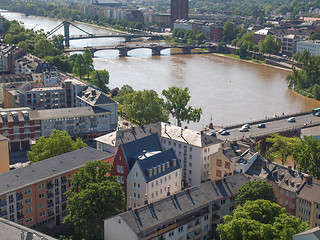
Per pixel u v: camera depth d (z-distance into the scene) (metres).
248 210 184.38
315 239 157.50
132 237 180.50
